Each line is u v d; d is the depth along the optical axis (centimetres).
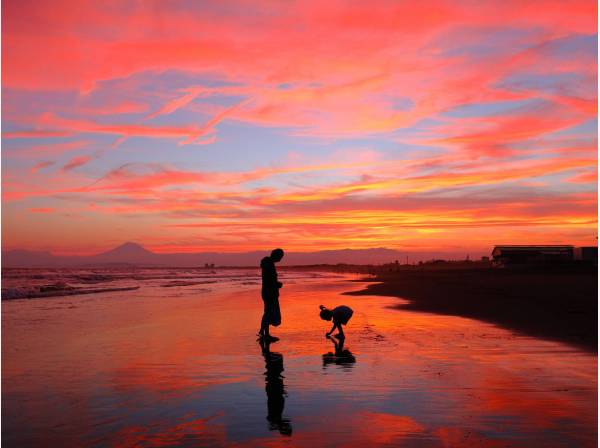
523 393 551
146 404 523
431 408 497
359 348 869
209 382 620
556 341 917
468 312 1476
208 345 919
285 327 1198
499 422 451
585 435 416
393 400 527
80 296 2442
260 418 471
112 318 1410
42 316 1463
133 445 403
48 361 764
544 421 453
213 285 3878
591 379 618
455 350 835
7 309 1714
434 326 1165
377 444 400
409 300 2056
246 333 1088
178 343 945
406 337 995
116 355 817
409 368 692
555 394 547
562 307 1540
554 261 7588
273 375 656
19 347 898
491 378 625
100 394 566
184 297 2362
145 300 2159
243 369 698
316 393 562
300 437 418
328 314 1033
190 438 419
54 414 489
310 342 948
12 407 514
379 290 2959
